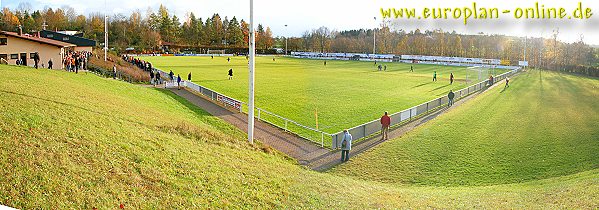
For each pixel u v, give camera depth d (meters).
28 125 16.17
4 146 13.64
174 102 39.06
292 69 89.75
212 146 20.81
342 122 34.62
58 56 54.12
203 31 183.00
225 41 186.00
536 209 14.23
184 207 12.70
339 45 171.00
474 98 48.41
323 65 105.94
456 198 16.38
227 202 13.66
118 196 12.40
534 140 27.03
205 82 60.09
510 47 130.50
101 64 60.53
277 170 18.81
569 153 23.69
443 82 67.44
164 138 19.56
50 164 13.21
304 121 34.53
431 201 15.93
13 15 150.75
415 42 148.62
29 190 11.56
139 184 13.48
